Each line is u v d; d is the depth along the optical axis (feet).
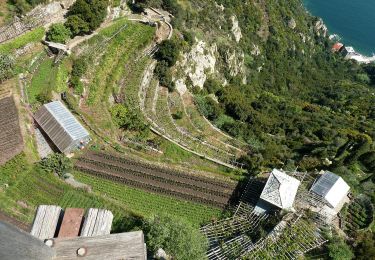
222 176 234.38
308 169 249.96
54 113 216.95
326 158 261.65
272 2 610.24
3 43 235.40
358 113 470.39
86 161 217.56
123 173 218.18
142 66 292.81
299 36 631.97
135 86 276.82
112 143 232.12
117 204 196.95
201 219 207.10
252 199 218.79
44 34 259.19
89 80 260.21
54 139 210.59
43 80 238.68
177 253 147.54
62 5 278.26
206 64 374.63
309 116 405.80
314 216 202.08
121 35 302.66
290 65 589.73
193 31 369.91
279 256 180.24
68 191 195.00
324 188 218.38
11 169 190.39
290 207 202.28
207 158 244.22
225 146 272.10
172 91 309.01
